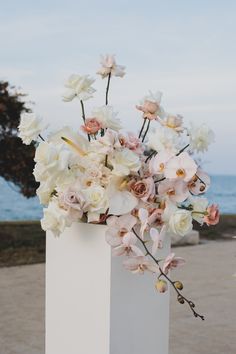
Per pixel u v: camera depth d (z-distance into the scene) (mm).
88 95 1878
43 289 5379
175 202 1731
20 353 3479
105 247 1715
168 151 1759
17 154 9680
